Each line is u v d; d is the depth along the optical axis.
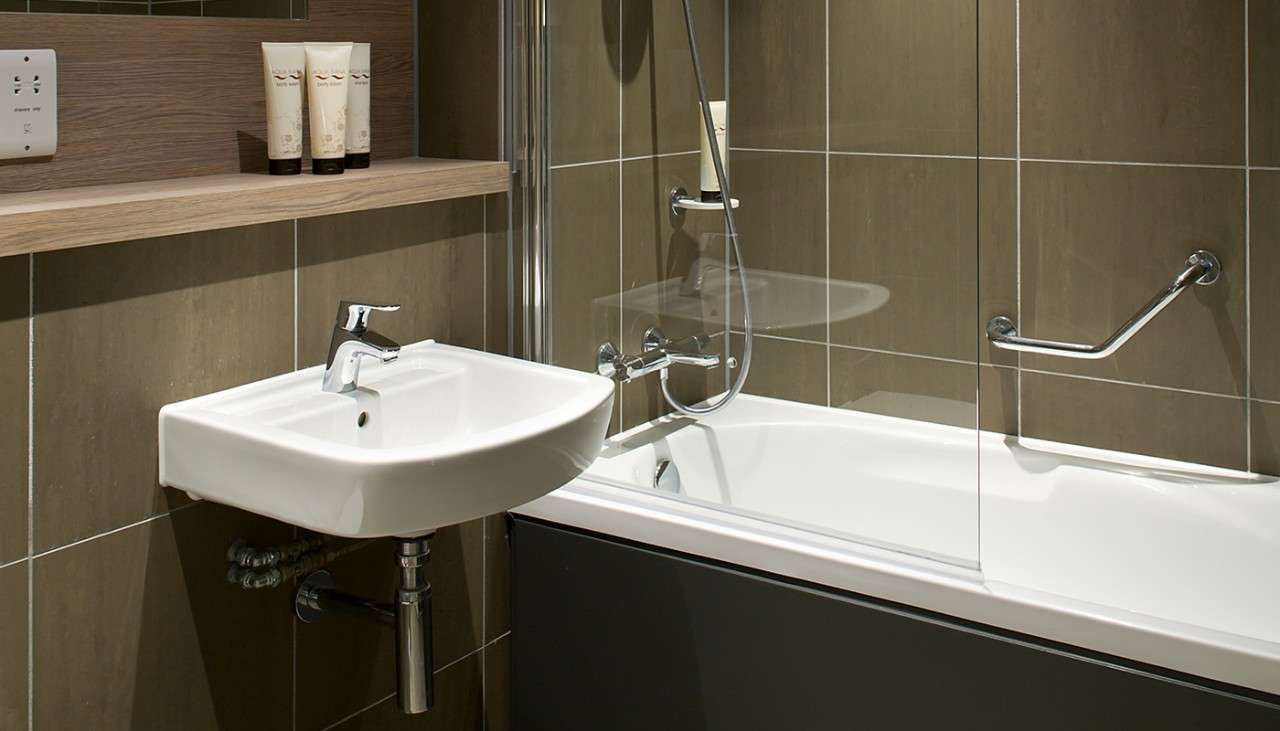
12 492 1.42
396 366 1.86
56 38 1.49
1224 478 2.21
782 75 1.78
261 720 1.79
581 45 1.98
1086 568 2.24
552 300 2.09
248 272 1.68
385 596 1.99
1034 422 2.45
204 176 1.70
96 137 1.55
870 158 1.71
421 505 1.39
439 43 2.07
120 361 1.52
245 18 1.74
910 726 1.72
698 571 1.90
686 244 1.91
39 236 1.32
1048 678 1.61
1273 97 2.10
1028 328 2.42
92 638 1.53
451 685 2.16
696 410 1.92
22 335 1.40
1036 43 2.30
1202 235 2.21
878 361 1.73
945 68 1.63
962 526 1.67
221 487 1.51
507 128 2.06
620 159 1.96
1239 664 1.47
